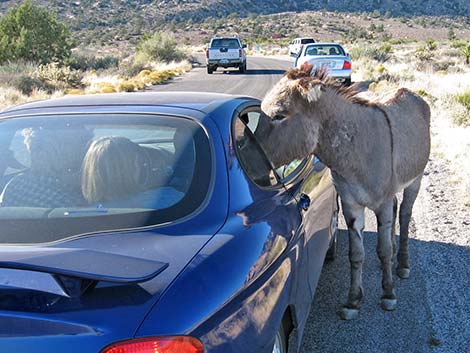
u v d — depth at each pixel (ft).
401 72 82.38
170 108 10.10
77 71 97.35
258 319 7.58
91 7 567.59
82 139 9.61
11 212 8.39
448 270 16.80
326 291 15.69
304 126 11.87
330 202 15.16
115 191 8.57
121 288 6.35
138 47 155.12
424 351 12.61
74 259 6.08
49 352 5.72
